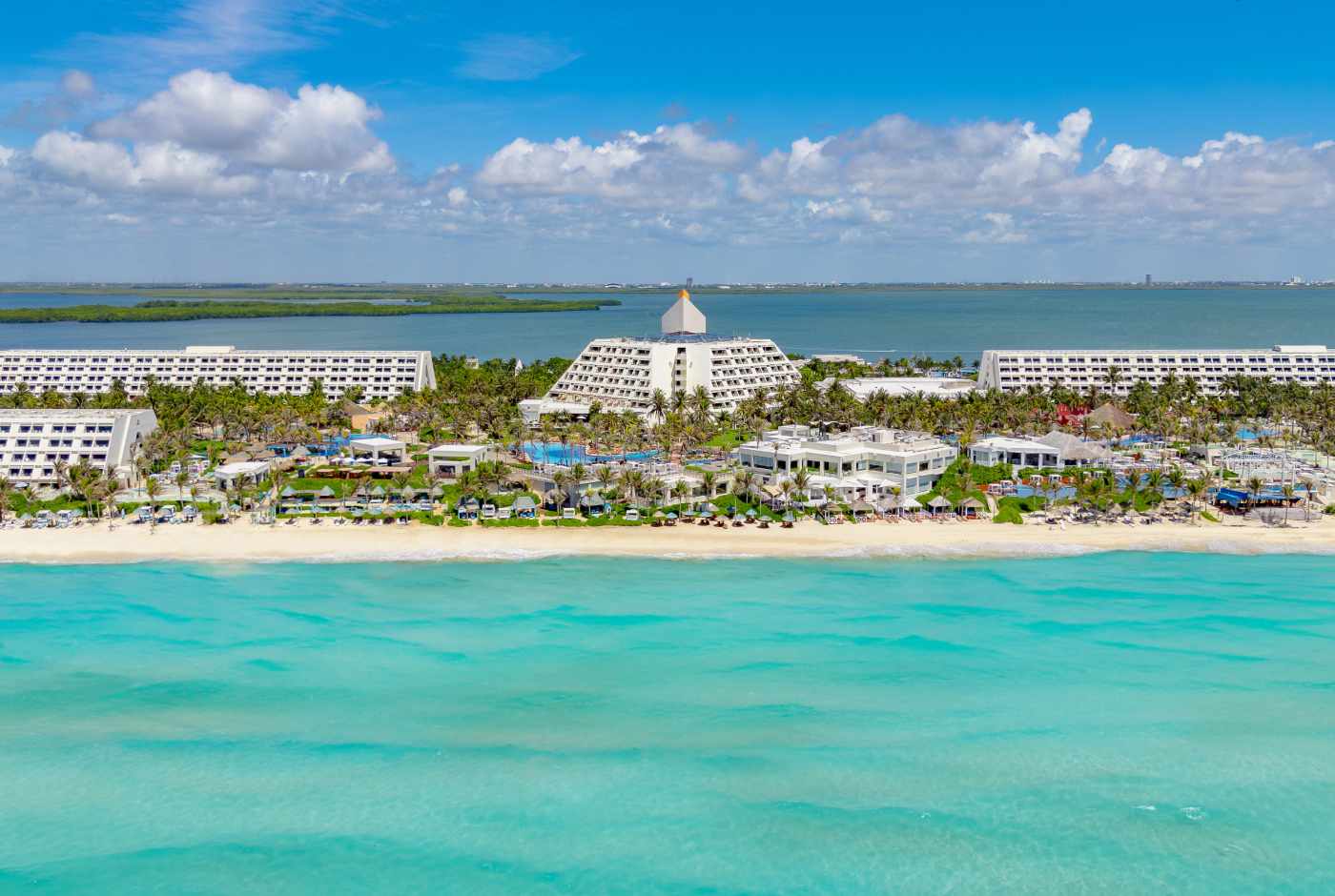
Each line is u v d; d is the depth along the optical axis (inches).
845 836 3122.5
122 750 3710.6
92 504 6899.6
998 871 2947.8
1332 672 4387.3
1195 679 4320.9
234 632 4916.3
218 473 7475.4
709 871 2972.4
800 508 6948.8
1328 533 6486.2
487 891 2901.1
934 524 6727.4
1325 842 3068.4
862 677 4362.7
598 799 3351.4
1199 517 6825.8
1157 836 3102.9
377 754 3671.3
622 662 4542.3
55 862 3034.0
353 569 5885.8
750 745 3722.9
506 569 5895.7
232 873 2984.7
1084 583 5634.8
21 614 5152.6
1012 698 4133.9
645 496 6988.2
